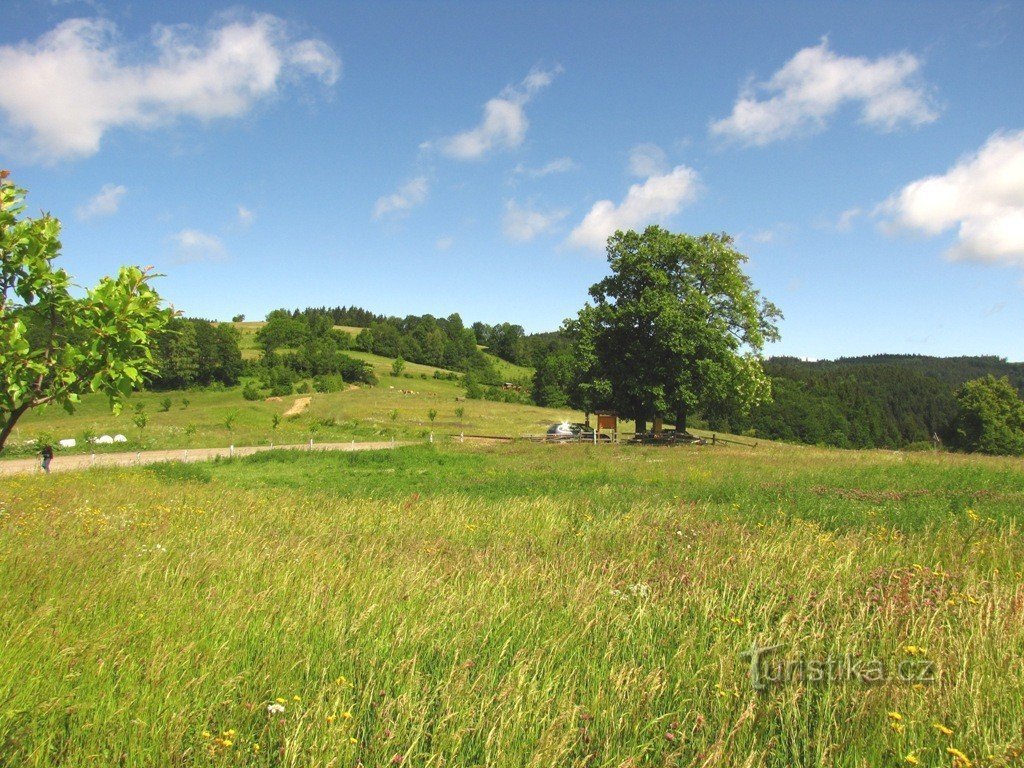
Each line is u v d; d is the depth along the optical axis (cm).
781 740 374
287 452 3234
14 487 1661
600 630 537
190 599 596
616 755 352
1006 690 404
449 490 1800
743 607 607
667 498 1502
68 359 501
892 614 543
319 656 469
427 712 387
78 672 416
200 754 348
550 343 16688
